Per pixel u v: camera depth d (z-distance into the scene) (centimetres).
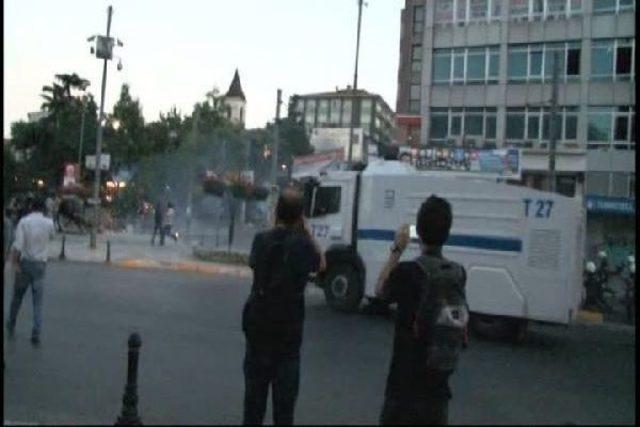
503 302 1491
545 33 4553
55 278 1998
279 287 541
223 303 1708
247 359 553
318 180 1762
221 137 5094
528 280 1477
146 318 1420
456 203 1558
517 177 3819
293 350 549
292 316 545
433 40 4922
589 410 876
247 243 3772
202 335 1262
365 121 15388
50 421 698
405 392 453
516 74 4653
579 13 4459
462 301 453
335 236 1728
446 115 4875
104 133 6969
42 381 873
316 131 11050
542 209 1475
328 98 15725
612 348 1489
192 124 7075
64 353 1048
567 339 1627
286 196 557
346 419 765
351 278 1700
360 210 1700
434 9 4934
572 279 1452
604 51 4384
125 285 1950
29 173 5800
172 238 3788
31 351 1049
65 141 6900
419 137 5666
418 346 452
